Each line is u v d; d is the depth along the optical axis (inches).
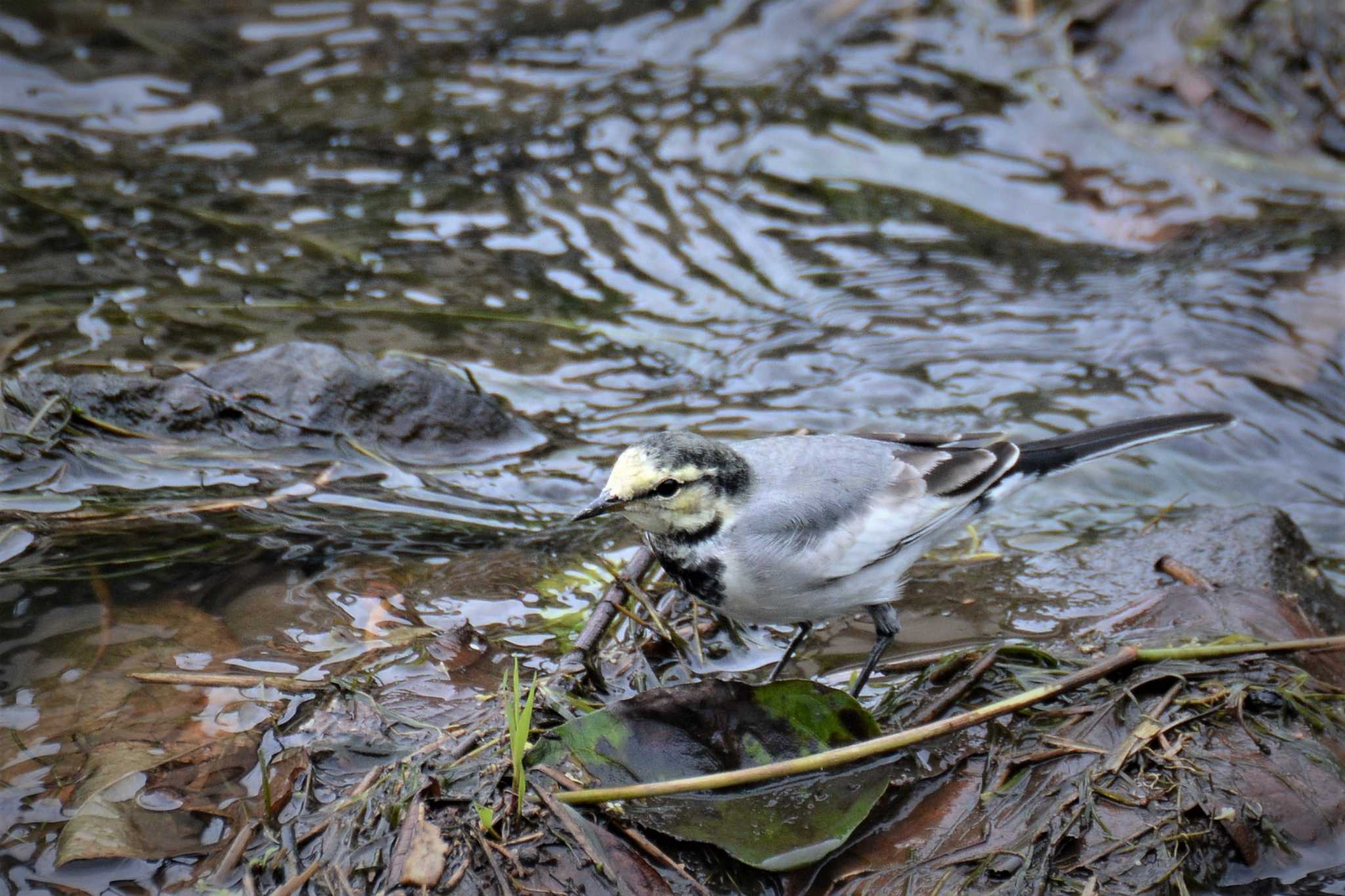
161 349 540.1
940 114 754.2
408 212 661.9
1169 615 430.3
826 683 412.8
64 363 521.0
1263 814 347.9
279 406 504.7
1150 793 347.6
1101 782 351.3
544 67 781.9
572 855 320.2
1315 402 582.6
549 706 367.9
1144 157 726.5
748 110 754.2
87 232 620.4
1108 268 664.4
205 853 322.0
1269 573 461.4
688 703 353.4
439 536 466.6
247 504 464.8
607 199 685.3
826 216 687.7
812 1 826.8
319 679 381.7
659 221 674.2
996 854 332.8
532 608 430.3
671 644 421.4
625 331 599.5
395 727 362.0
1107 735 366.9
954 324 621.3
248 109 727.1
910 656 423.2
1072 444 455.2
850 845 341.7
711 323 613.3
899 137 739.4
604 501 390.0
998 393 576.4
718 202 691.4
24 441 471.8
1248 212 696.4
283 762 348.8
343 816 328.8
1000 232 685.3
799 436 430.0
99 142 688.4
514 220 663.8
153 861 319.0
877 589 407.2
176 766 344.8
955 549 495.5
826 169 717.9
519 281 622.8
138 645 388.2
